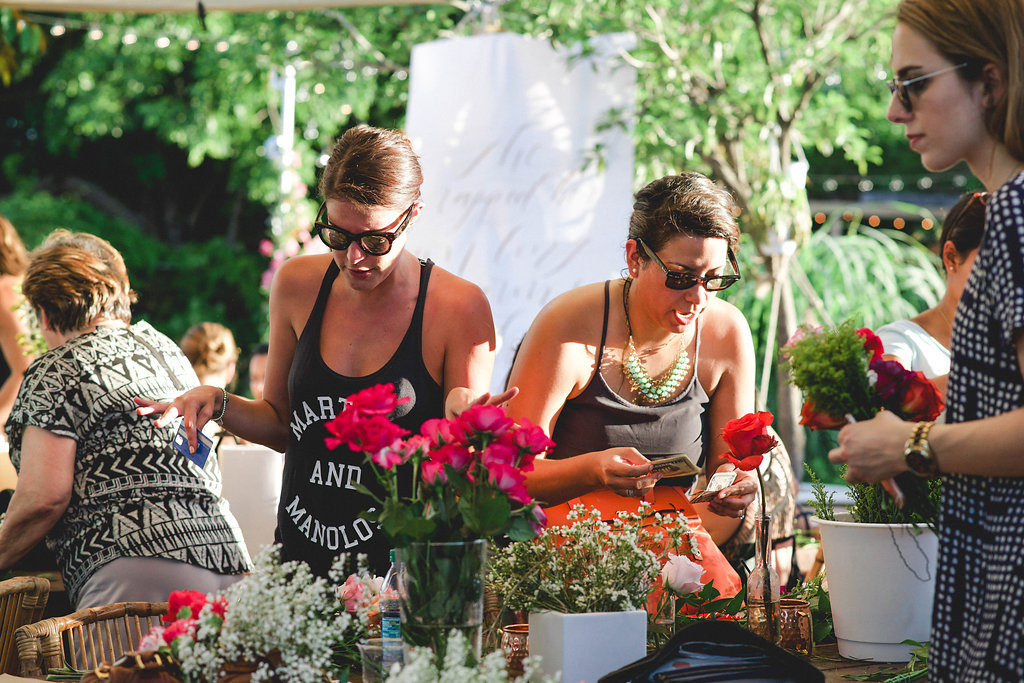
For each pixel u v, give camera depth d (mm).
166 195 20609
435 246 5863
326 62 10617
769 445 2873
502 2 6668
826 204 14766
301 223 11406
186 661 2162
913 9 2193
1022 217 2004
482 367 3424
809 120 9203
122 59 16969
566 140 5754
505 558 2596
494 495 2213
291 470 3447
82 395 3668
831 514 3010
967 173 15039
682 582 2730
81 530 3668
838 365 2398
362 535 3320
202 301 18594
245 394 17375
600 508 3234
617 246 5676
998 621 2025
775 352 8328
